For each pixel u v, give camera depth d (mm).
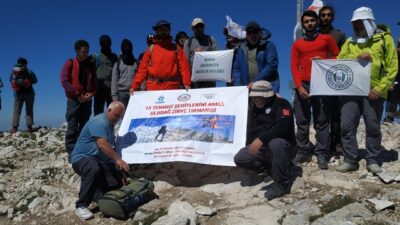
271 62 3812
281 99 3402
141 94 4133
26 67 6820
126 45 4711
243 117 3725
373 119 3484
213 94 3932
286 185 3287
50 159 5086
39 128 7281
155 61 4066
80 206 3457
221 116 3781
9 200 4031
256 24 3828
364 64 3416
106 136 3541
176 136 3811
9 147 5598
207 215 3209
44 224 3492
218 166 3988
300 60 3752
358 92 3436
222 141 3658
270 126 3395
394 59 3398
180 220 2973
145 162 3758
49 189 4039
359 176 3494
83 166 3447
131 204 3383
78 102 4492
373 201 3031
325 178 3430
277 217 3006
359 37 3498
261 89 3344
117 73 4773
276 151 3182
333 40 3678
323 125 3709
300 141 3885
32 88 6945
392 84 3414
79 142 3580
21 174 4609
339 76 3492
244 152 3430
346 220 2834
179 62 4082
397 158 3963
